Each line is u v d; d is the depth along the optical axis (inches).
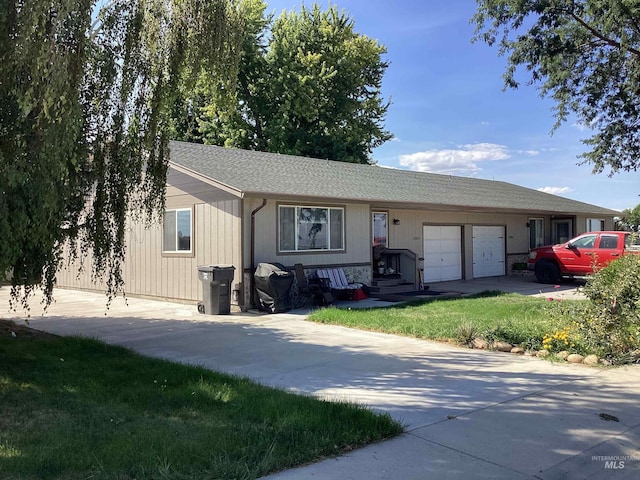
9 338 360.5
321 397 226.8
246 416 197.9
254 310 507.5
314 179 631.8
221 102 326.6
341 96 1337.4
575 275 734.5
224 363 294.0
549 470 158.1
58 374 263.9
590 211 967.6
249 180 534.6
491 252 882.8
